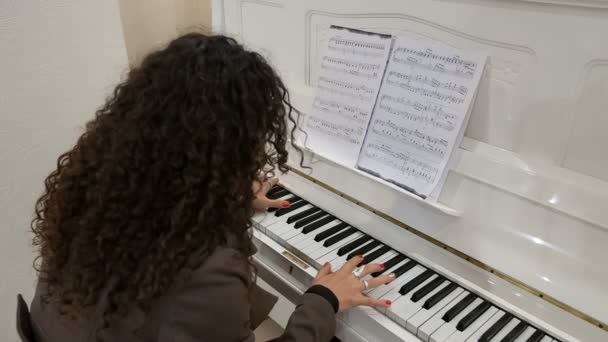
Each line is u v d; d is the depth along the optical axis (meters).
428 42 1.05
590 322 0.93
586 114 0.90
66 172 0.84
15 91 1.47
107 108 0.84
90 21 1.58
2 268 1.61
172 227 0.74
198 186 0.75
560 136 0.94
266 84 0.80
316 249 1.20
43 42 1.49
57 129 1.61
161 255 0.73
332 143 1.26
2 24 1.39
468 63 1.00
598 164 0.91
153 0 2.22
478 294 1.07
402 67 1.10
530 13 0.91
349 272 1.04
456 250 1.11
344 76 1.21
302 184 1.41
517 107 0.98
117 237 0.74
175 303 0.73
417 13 1.06
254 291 1.00
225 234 0.79
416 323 0.99
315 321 0.92
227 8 1.54
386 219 1.23
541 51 0.91
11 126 1.49
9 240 1.60
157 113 0.74
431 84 1.05
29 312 0.94
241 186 0.80
